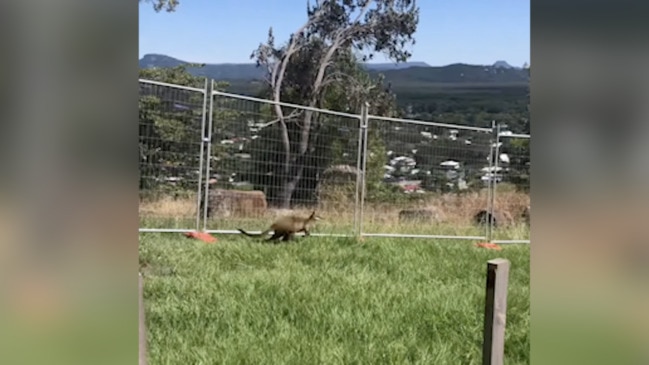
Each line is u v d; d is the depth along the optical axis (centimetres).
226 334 331
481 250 645
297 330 340
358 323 354
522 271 463
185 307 365
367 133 848
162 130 663
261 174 820
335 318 360
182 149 675
